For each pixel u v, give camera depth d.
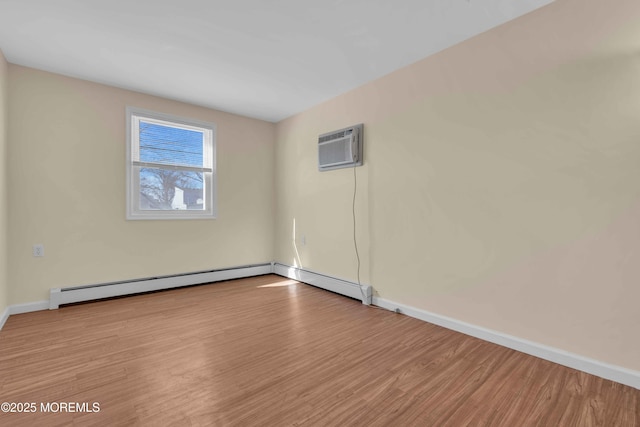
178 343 2.05
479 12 1.93
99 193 2.99
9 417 1.30
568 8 1.77
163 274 3.39
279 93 3.24
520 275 1.97
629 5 1.58
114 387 1.54
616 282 1.63
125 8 1.89
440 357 1.88
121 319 2.48
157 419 1.30
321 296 3.18
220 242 3.81
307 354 1.91
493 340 2.08
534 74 1.90
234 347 2.00
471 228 2.21
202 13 1.95
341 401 1.45
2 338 2.10
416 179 2.56
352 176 3.14
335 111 3.34
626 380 1.58
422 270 2.52
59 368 1.71
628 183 1.59
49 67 2.66
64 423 1.27
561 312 1.81
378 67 2.67
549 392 1.52
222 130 3.81
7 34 2.15
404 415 1.35
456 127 2.29
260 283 3.72
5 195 2.46
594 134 1.69
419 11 1.93
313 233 3.64
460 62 2.27
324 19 2.01
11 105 2.56
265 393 1.50
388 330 2.29
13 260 2.57
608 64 1.64
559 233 1.82
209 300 3.03
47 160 2.72
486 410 1.39
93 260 2.97
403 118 2.66
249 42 2.28
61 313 2.61
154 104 3.29
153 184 3.36
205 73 2.79
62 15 1.95
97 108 2.97
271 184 4.28
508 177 2.02
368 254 2.98
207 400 1.44
